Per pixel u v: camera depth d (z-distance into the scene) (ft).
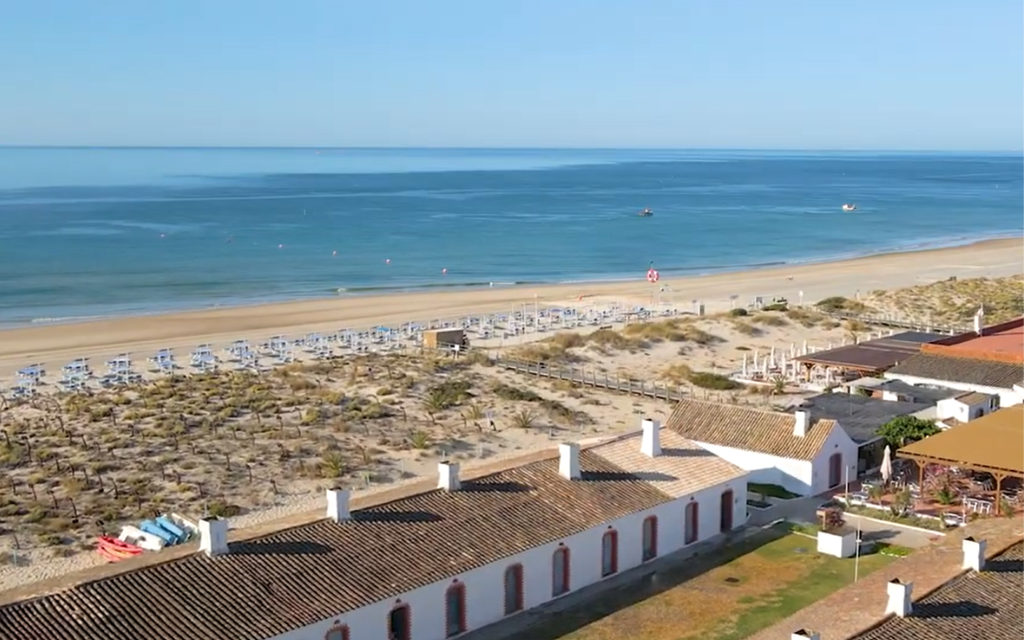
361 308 383.24
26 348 304.71
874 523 156.87
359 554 117.80
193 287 437.58
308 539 118.42
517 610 127.44
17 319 359.87
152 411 209.46
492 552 124.26
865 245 630.33
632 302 390.01
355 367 252.62
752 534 153.99
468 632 121.49
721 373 264.11
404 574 115.96
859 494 167.22
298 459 184.96
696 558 145.18
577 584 134.41
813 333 315.99
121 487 169.17
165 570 108.06
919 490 165.78
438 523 127.24
